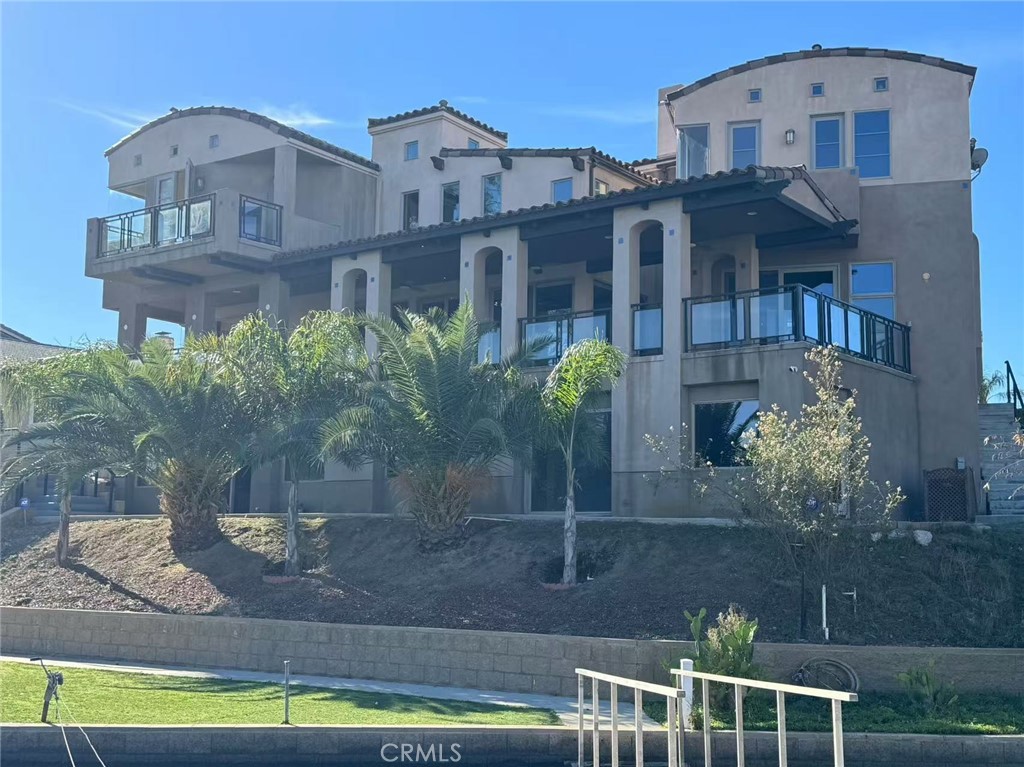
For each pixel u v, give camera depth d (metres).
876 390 23.31
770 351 21.72
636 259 24.20
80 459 24.14
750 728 13.71
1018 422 25.45
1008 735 13.29
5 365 25.25
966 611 16.67
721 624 15.24
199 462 23.64
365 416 20.64
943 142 25.89
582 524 20.88
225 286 32.12
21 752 13.31
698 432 22.80
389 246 27.89
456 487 21.08
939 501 22.27
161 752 13.39
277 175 31.48
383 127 33.97
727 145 27.62
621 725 13.88
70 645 21.02
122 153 35.50
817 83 26.98
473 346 21.03
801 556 16.64
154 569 23.34
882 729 13.62
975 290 29.23
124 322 34.94
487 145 34.97
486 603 18.78
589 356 19.47
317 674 18.42
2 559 25.75
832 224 24.91
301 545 22.88
